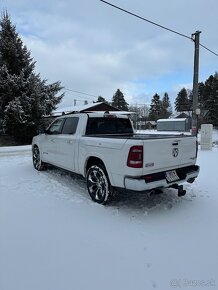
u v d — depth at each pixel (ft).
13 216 13.80
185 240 11.37
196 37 42.65
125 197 16.96
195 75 43.45
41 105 64.08
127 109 290.56
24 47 64.44
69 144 18.67
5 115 60.29
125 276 8.87
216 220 13.47
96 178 16.07
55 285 8.38
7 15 62.34
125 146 13.57
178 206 15.51
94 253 10.26
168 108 337.11
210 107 209.97
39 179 21.81
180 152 15.46
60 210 14.70
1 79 59.41
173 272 9.13
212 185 19.98
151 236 11.71
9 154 39.70
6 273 8.96
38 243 10.98
